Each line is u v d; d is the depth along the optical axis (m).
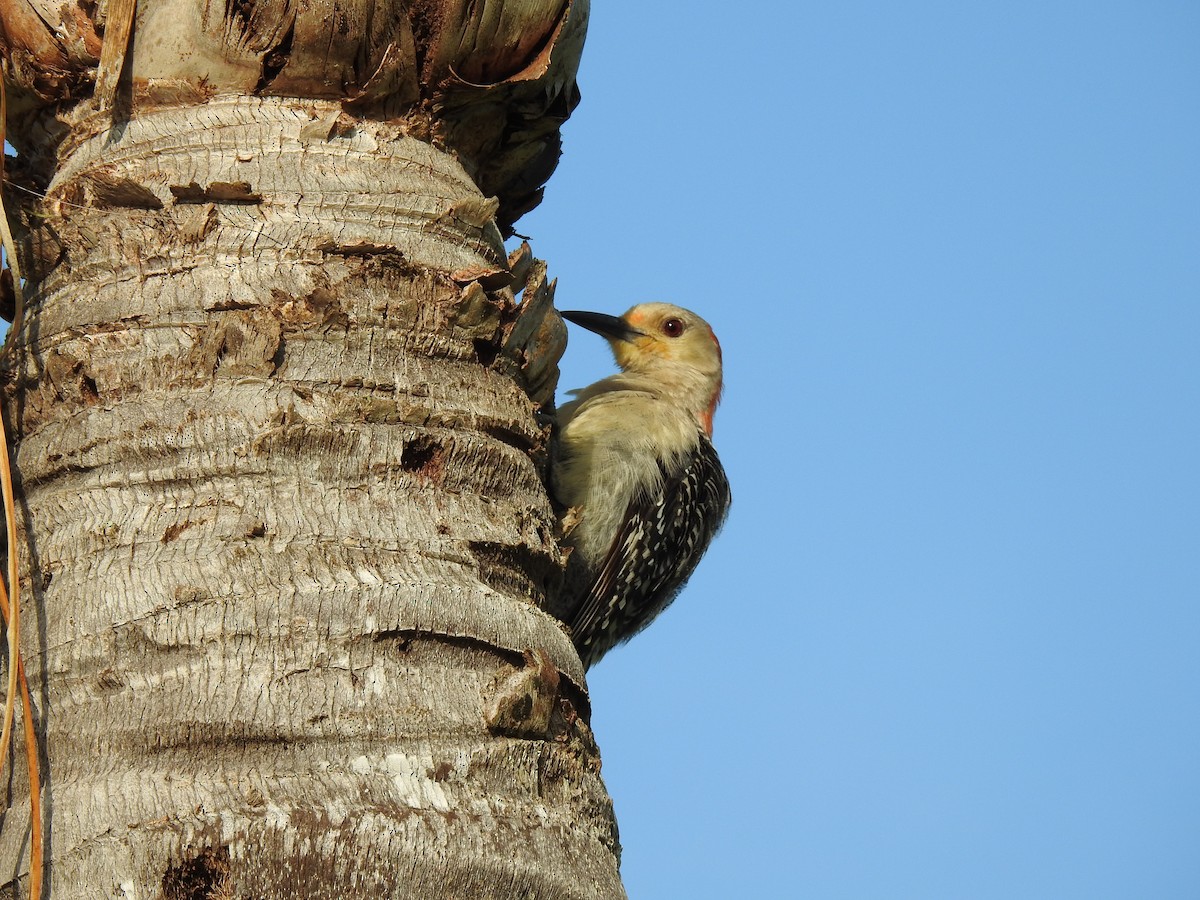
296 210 8.12
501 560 7.70
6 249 7.61
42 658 6.96
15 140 9.37
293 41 8.51
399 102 8.95
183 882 6.25
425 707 6.83
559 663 7.61
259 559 6.96
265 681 6.65
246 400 7.40
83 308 7.82
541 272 8.73
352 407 7.52
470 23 9.09
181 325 7.64
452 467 7.74
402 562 7.20
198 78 8.56
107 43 8.59
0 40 8.91
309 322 7.65
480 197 8.64
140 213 8.08
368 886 6.25
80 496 7.29
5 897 6.44
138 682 6.70
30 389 7.80
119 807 6.40
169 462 7.27
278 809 6.31
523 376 8.74
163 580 6.88
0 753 6.28
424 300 8.05
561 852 6.94
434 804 6.57
